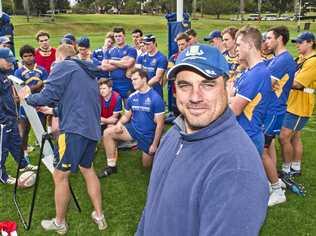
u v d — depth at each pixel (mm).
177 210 1350
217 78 1343
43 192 4727
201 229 1246
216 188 1229
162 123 5020
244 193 1176
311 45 4566
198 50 1366
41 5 63969
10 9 63969
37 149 6160
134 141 5336
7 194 4691
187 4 73438
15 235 3596
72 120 3430
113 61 6852
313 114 8117
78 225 4008
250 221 1156
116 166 5316
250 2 83062
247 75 3330
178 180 1364
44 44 6496
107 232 3881
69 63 3447
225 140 1299
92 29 46812
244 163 1224
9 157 5887
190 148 1373
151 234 1476
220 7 71188
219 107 1349
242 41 3352
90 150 3648
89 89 3484
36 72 5336
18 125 5039
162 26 49469
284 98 4168
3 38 5977
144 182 5008
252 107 3354
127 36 31859
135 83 4984
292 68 4191
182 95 1384
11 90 4746
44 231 3902
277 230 3861
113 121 5582
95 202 3881
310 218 4078
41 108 3789
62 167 3568
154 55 6730
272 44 4230
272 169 4211
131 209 4336
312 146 6285
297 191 4594
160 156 1564
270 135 4078
